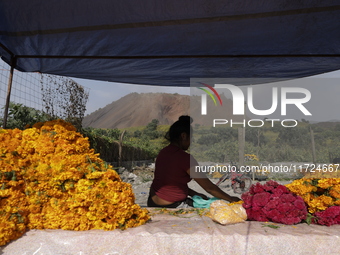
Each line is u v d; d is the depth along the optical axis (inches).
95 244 73.8
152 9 109.6
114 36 128.7
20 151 84.2
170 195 119.8
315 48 138.9
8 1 105.6
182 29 122.7
